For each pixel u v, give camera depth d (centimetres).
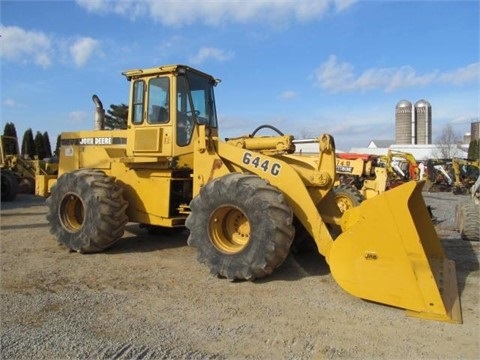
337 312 426
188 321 407
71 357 337
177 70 669
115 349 349
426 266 421
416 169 2059
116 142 766
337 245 458
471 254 677
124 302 458
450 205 1566
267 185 518
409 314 416
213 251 538
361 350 349
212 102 757
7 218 1090
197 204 555
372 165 1384
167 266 605
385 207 433
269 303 452
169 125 673
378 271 437
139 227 926
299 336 374
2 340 366
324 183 539
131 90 720
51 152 3825
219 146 608
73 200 712
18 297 474
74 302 459
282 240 500
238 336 374
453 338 369
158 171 689
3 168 1681
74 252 694
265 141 616
